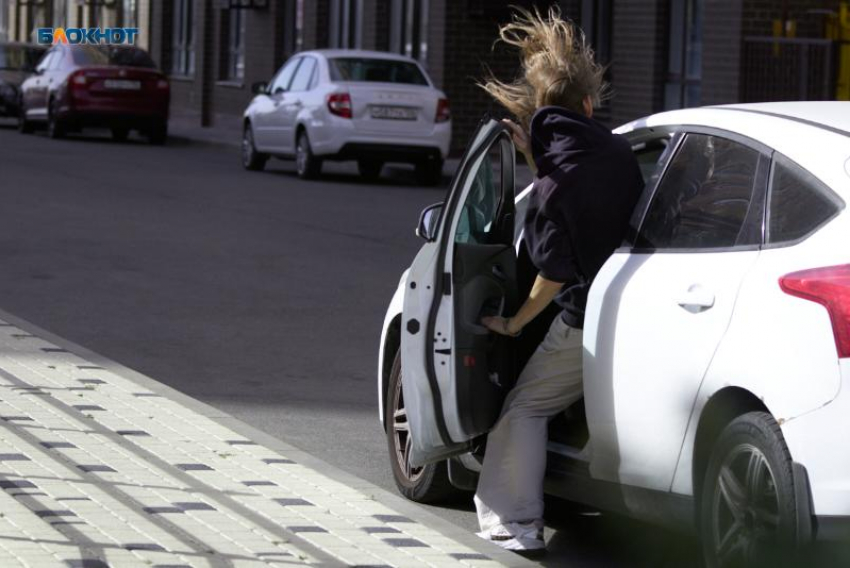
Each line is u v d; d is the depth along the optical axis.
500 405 8.91
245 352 15.19
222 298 18.31
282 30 54.12
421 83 34.94
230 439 11.01
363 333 16.42
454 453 9.08
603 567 8.83
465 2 42.38
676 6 35.22
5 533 8.28
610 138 8.58
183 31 63.81
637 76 36.09
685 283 7.87
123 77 46.94
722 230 7.92
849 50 30.23
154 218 26.30
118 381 12.91
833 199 7.34
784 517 7.11
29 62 53.97
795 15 31.33
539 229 8.50
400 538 8.65
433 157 34.50
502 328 8.70
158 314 17.11
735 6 31.52
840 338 6.92
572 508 10.20
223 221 26.16
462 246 8.85
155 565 7.81
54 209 27.20
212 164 39.69
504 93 9.00
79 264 20.72
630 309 8.14
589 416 8.41
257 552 8.19
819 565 7.04
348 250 22.84
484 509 8.88
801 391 7.04
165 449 10.59
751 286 7.46
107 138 50.00
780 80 30.80
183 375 13.99
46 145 45.00
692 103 34.91
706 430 7.73
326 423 12.34
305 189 32.84
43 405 11.82
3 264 20.55
